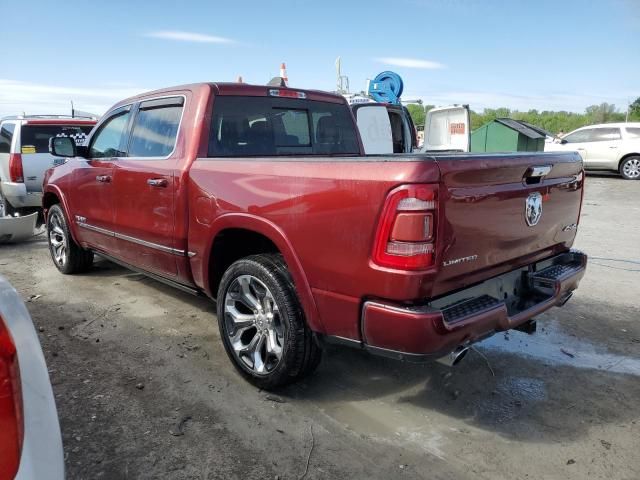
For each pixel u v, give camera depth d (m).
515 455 2.86
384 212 2.58
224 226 3.49
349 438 2.99
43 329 4.46
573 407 3.35
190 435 2.98
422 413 3.26
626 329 4.62
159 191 4.07
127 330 4.46
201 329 4.50
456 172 2.61
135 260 4.66
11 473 1.45
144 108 4.53
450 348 2.72
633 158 16.64
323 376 3.71
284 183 3.08
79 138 8.93
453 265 2.70
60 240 6.14
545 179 3.35
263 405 3.31
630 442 2.99
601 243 7.99
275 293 3.20
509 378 3.72
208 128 3.89
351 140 5.04
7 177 8.79
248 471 2.70
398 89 13.54
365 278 2.69
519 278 3.46
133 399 3.35
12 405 1.49
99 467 2.69
